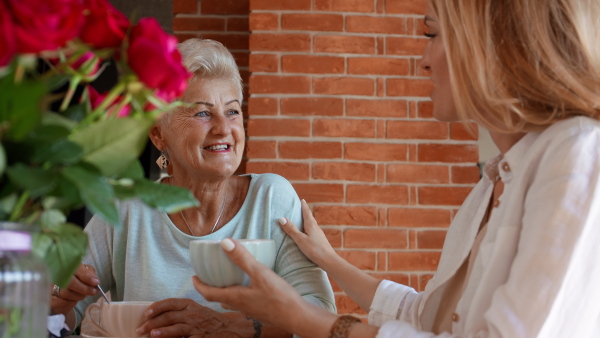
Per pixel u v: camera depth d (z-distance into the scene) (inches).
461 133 110.2
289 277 53.9
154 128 57.9
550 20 34.8
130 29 25.1
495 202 36.9
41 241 25.9
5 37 20.0
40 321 23.6
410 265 107.7
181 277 55.4
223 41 119.3
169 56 24.5
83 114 25.2
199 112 54.7
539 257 30.2
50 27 21.1
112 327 44.3
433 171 109.4
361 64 110.1
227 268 35.3
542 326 29.6
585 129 32.7
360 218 107.7
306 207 56.8
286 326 34.9
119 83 24.8
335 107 109.1
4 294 22.3
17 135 21.8
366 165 108.7
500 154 40.2
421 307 41.1
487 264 34.4
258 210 57.3
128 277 56.4
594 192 30.7
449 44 36.2
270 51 109.4
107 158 24.3
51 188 22.7
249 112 108.3
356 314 104.8
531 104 35.6
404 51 110.7
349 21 110.6
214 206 57.5
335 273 51.4
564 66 34.3
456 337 33.2
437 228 108.7
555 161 32.1
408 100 110.3
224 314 48.4
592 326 31.2
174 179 59.4
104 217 22.4
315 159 108.2
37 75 24.2
